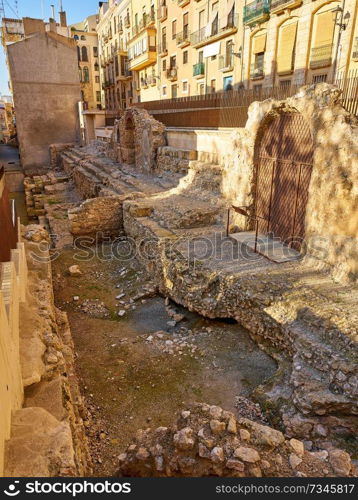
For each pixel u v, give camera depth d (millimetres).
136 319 8742
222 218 11148
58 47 31281
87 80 59094
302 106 7578
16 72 30359
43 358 5082
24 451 3219
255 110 9367
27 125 31828
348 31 14445
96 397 5969
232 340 7176
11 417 3562
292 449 3646
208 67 24797
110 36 46750
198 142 14406
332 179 6906
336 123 6727
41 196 23703
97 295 10086
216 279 7703
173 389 6062
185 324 8234
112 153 23828
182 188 14250
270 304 6625
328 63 15531
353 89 9250
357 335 5164
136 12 36875
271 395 5441
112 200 14297
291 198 8711
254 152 9742
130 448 3838
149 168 18188
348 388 4793
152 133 17516
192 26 26000
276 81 18609
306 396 4918
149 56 33688
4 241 5621
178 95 30234
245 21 19547
